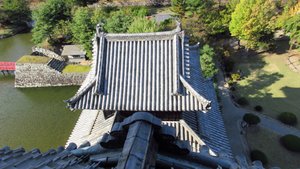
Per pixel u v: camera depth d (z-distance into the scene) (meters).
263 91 46.25
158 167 8.27
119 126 8.54
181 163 8.41
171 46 20.58
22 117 45.12
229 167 8.55
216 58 54.28
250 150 34.16
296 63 53.03
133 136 7.53
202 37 50.84
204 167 8.52
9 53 68.50
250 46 54.66
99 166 8.09
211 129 23.06
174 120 20.72
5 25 82.81
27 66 52.78
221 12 55.50
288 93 45.22
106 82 19.89
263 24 51.53
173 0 56.16
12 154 9.02
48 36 63.03
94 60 21.44
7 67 58.28
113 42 21.05
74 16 59.09
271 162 32.50
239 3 52.06
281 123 38.66
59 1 61.75
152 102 18.94
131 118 8.33
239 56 56.94
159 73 19.89
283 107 42.06
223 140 22.59
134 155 6.82
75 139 23.55
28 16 82.50
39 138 39.84
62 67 54.88
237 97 45.12
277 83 48.00
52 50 61.69
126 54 20.70
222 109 42.22
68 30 60.50
